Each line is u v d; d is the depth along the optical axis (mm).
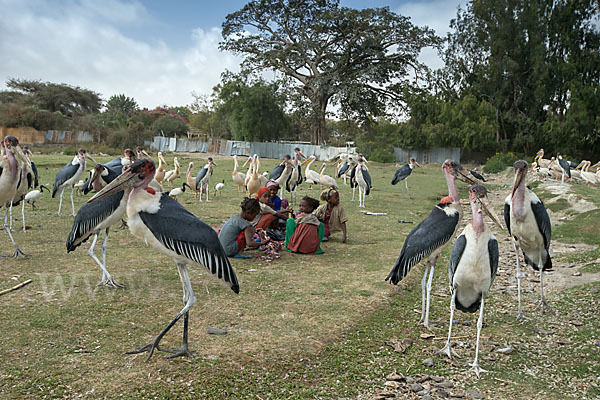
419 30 39625
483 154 37188
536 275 7156
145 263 6738
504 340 4785
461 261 4207
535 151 36094
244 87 44156
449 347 4391
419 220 11484
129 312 4840
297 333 4539
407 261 4812
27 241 7770
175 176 17000
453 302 4410
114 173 9008
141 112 59281
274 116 44938
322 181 16094
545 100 34469
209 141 46625
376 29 40000
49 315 4625
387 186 19594
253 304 5277
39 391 3303
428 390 3744
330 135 62781
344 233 8672
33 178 10727
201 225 4004
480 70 36750
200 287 5762
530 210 5496
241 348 4145
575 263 7527
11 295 5172
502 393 3750
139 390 3398
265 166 29812
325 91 42312
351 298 5598
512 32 35594
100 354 3891
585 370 4148
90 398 3270
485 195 4258
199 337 4332
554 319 5371
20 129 47188
